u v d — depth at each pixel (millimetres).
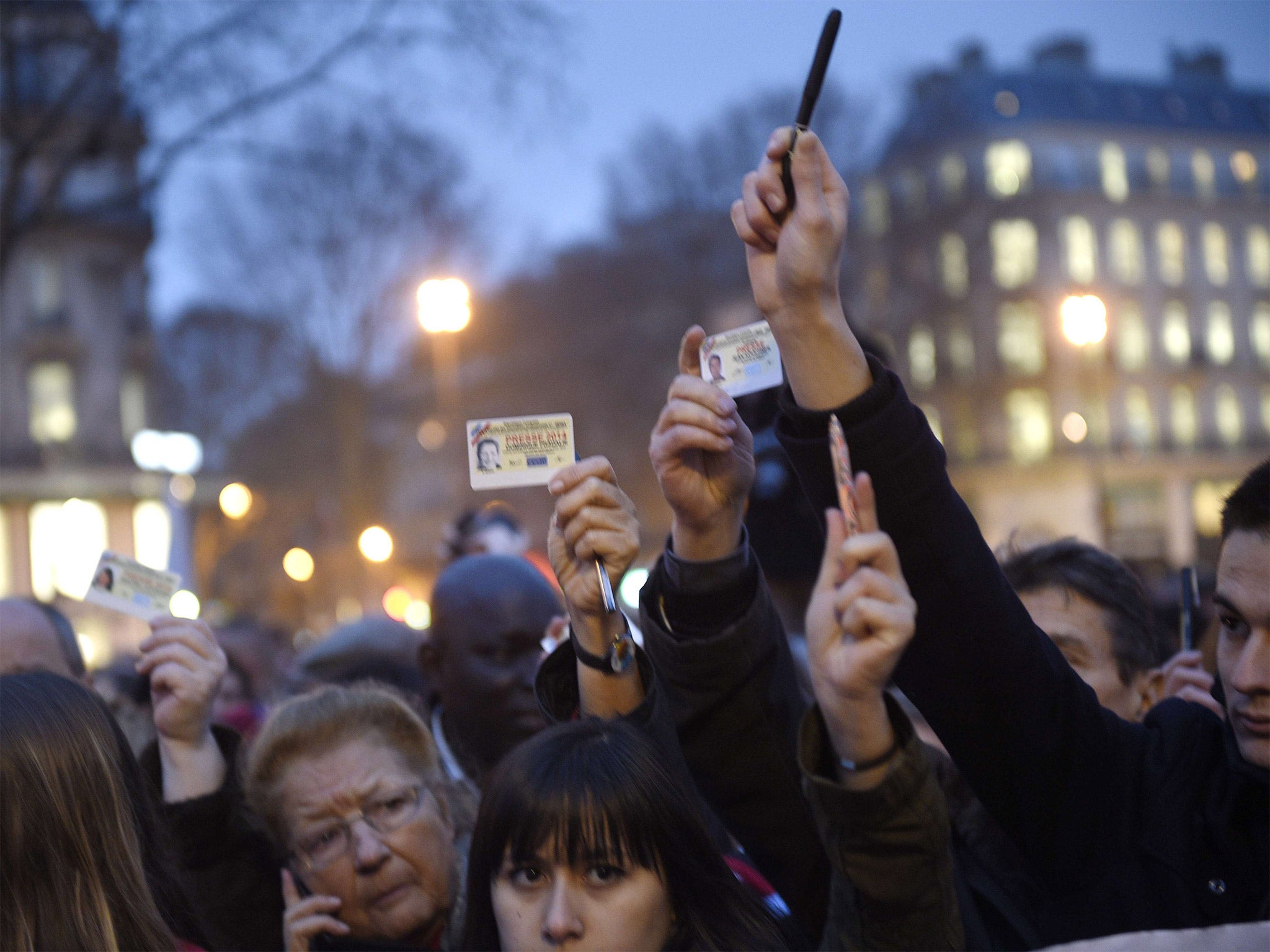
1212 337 50500
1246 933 1614
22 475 32688
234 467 43594
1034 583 2541
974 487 46906
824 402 1762
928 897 1639
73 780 1938
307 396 39500
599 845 1860
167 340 42781
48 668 3027
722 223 37281
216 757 2506
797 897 2143
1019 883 2076
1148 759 2018
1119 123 49188
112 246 33469
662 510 39844
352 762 2373
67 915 1877
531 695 3133
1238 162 51750
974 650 1805
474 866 1973
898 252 43719
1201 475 48812
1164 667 2768
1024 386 46125
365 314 33750
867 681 1521
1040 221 46812
